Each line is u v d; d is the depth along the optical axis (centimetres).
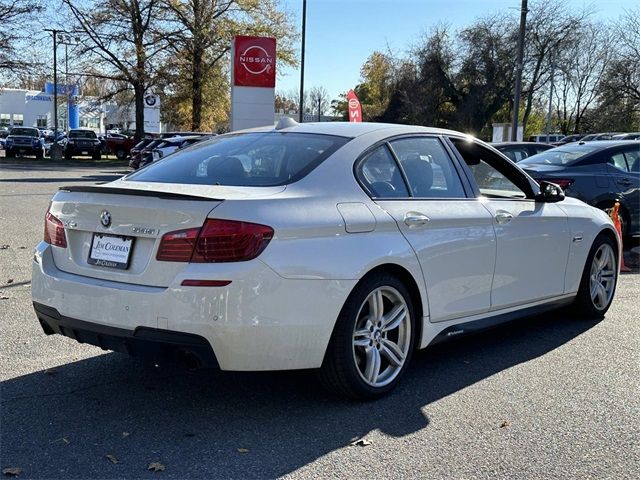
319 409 391
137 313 346
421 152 455
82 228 382
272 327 345
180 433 356
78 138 4019
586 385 438
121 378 436
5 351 481
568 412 393
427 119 4750
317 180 386
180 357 346
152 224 351
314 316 358
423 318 426
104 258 371
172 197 346
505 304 491
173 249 342
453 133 491
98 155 4066
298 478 310
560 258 543
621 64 4284
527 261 505
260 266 339
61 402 394
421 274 416
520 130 2170
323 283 360
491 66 4541
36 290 399
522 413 391
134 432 356
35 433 352
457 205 452
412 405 400
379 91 6138
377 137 433
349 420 376
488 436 359
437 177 456
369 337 399
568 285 561
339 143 419
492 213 471
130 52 3750
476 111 4572
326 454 334
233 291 333
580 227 565
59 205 402
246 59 1822
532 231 507
